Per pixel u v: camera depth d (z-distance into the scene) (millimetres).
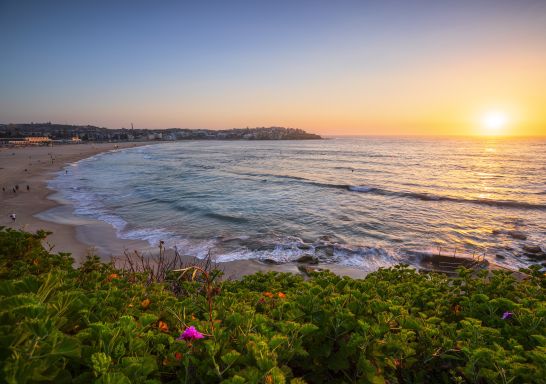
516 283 4297
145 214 27734
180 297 3783
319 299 2627
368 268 16188
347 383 2016
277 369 1591
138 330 1988
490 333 2420
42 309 1540
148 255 17422
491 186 44500
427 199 35125
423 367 2357
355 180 51000
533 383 1914
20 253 4523
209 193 38750
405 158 95625
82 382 1483
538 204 31891
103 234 21609
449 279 4543
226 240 20562
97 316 2164
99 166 75312
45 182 47906
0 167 69938
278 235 21875
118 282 3443
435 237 21594
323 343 2234
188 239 20734
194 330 1924
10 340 1370
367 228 23828
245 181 50156
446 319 3193
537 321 2600
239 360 1788
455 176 55656
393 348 2156
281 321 2232
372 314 2590
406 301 3457
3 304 1578
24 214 27297
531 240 20672
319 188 43156
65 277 3248
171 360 1862
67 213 27828
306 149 154875
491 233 22406
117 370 1529
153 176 56594
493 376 1906
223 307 2646
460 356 2365
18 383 1186
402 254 18031
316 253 18266
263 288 4082
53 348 1394
